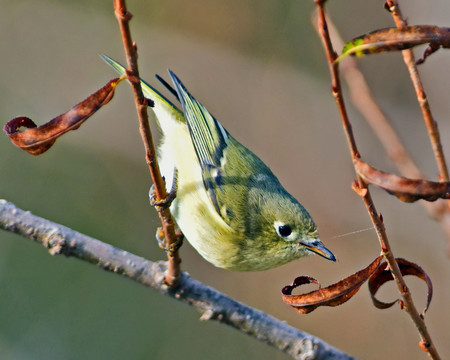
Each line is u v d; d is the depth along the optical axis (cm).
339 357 664
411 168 748
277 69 1291
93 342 1227
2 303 1218
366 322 1213
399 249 1175
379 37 348
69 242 649
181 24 1304
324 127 1270
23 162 1312
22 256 1253
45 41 1293
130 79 435
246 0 1309
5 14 1296
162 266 664
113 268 657
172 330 1271
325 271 1246
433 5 1055
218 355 1251
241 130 1272
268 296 1274
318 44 1289
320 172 1255
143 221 1312
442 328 1135
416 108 1180
